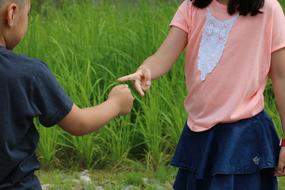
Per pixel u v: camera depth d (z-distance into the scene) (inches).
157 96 294.5
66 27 360.2
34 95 129.3
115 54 320.8
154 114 288.5
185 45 165.9
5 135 128.3
